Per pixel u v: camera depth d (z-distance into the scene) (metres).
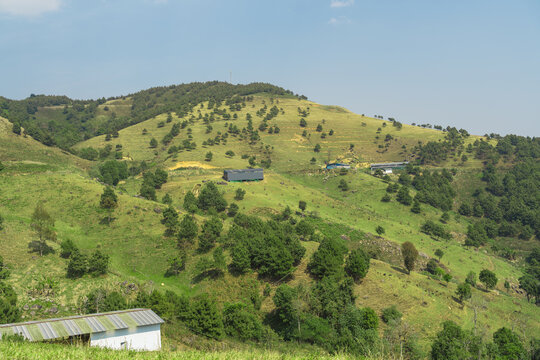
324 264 72.12
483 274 101.88
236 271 76.75
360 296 69.81
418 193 192.00
